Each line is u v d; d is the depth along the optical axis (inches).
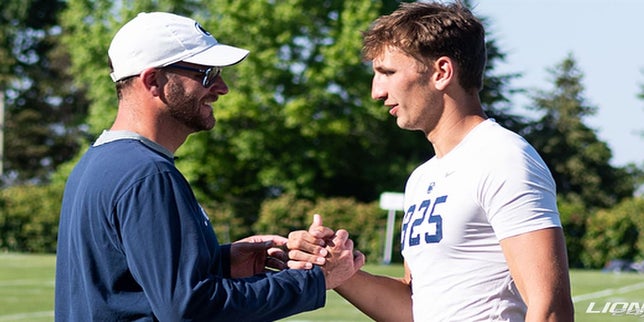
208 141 1567.4
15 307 535.2
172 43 137.9
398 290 153.8
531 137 2073.1
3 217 1244.5
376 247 1210.0
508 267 130.1
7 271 810.8
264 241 153.9
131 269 128.4
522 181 127.0
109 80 1621.6
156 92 137.9
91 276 130.7
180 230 128.1
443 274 133.6
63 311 138.2
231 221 1298.0
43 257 1048.2
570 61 2155.5
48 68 2160.4
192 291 125.6
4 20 2074.3
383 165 1630.2
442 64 135.9
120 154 132.8
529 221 125.8
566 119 2094.0
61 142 2129.7
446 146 137.8
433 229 134.0
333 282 142.9
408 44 136.1
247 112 1509.6
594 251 1229.1
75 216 133.9
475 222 131.0
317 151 1579.7
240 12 1537.9
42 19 2132.1
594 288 677.9
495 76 1957.4
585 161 2087.8
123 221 128.3
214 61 138.3
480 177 129.8
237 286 130.3
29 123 2119.8
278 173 1585.9
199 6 1659.7
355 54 1509.6
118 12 1656.0
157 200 128.3
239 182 1627.7
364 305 153.2
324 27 1581.0
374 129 1624.0
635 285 706.2
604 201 2081.7
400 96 137.7
